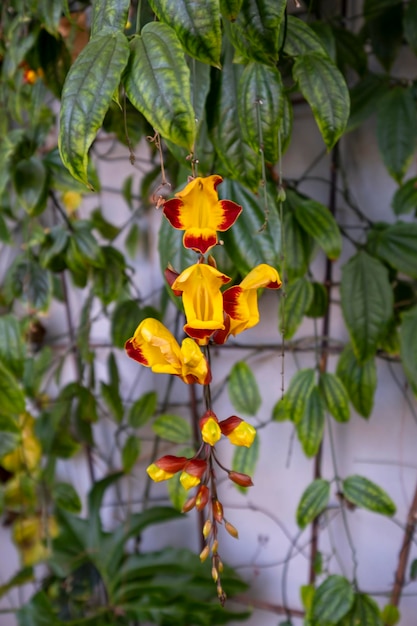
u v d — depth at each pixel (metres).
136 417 1.05
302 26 0.61
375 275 0.77
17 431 0.87
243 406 0.91
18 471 1.17
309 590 0.98
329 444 1.03
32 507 1.20
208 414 0.52
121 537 1.10
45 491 1.14
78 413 1.07
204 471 0.53
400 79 0.83
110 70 0.50
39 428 1.08
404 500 0.99
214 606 1.00
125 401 1.21
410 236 0.79
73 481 1.30
